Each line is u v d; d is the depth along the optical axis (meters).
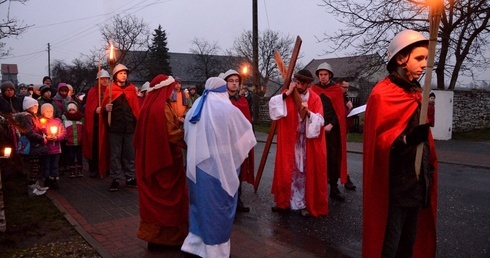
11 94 7.95
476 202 5.95
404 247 2.84
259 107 22.06
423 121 2.42
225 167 3.20
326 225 4.80
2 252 3.80
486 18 16.16
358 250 4.03
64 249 3.88
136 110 6.52
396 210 2.65
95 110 7.04
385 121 2.60
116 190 6.31
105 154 6.74
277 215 5.21
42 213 5.08
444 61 17.11
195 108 3.35
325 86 5.85
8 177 7.10
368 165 2.69
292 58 4.98
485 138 15.50
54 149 6.34
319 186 4.98
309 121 4.85
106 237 4.21
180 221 3.79
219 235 3.18
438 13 2.28
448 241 4.33
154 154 3.63
